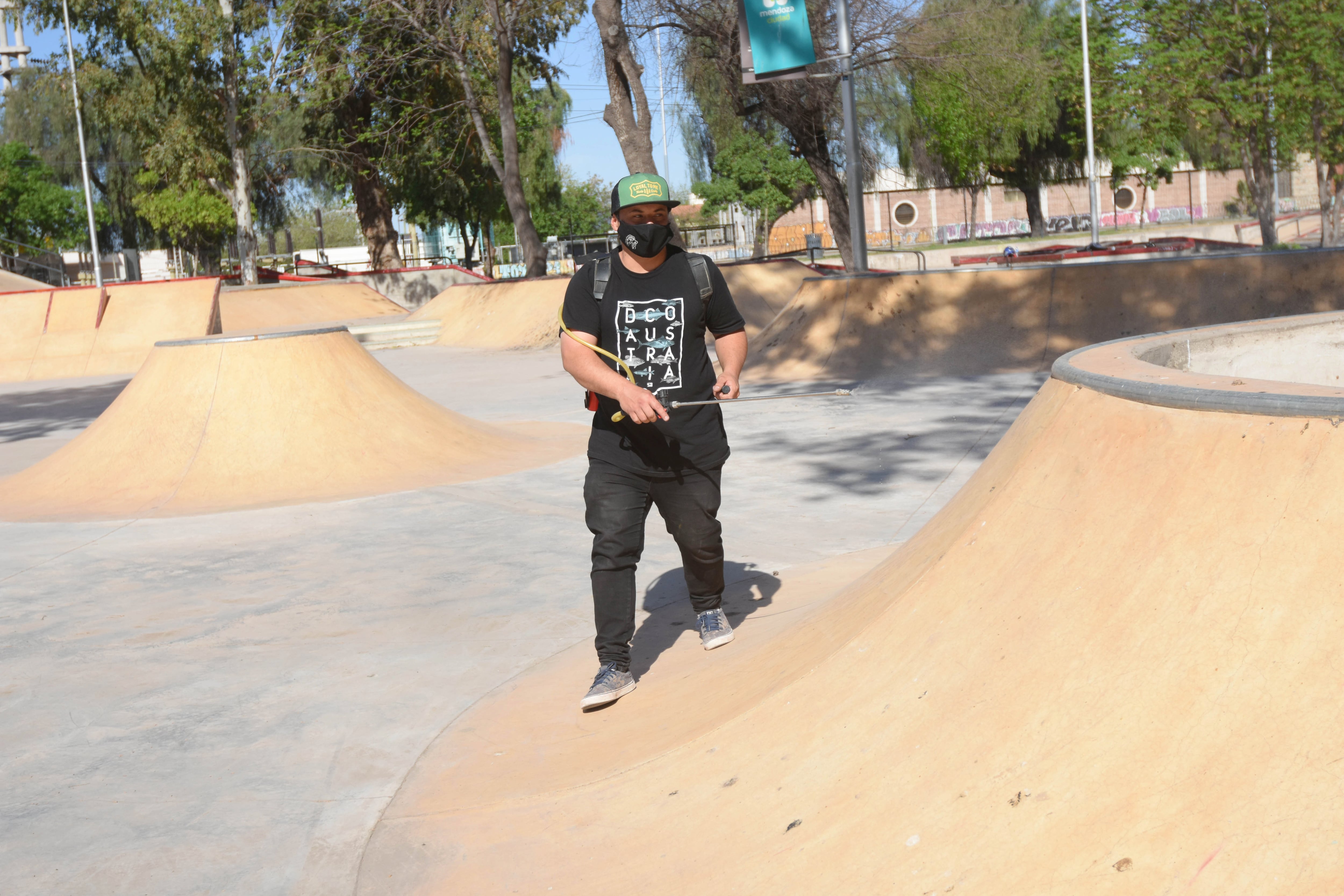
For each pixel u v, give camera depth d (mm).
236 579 5500
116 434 8359
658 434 3395
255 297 33906
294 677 4047
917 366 12125
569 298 3426
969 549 2648
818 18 23359
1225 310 11750
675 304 3375
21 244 44281
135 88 36562
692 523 3535
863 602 3021
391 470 8000
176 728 3607
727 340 3510
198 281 24141
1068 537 2336
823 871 2088
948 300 12703
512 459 8461
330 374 8531
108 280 53094
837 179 26469
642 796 2625
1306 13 28125
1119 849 1751
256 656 4312
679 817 2477
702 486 3490
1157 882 1670
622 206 3271
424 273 40656
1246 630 1850
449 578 5266
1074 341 11961
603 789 2727
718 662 3447
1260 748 1715
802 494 6605
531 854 2521
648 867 2336
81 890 2594
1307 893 1525
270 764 3273
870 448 7922
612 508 3406
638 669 3719
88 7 35531
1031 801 1936
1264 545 1904
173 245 57094
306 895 2514
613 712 3320
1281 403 1986
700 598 3744
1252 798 1671
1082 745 1951
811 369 12586
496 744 3244
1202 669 1870
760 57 17703
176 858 2727
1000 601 2402
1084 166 49344
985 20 27438
